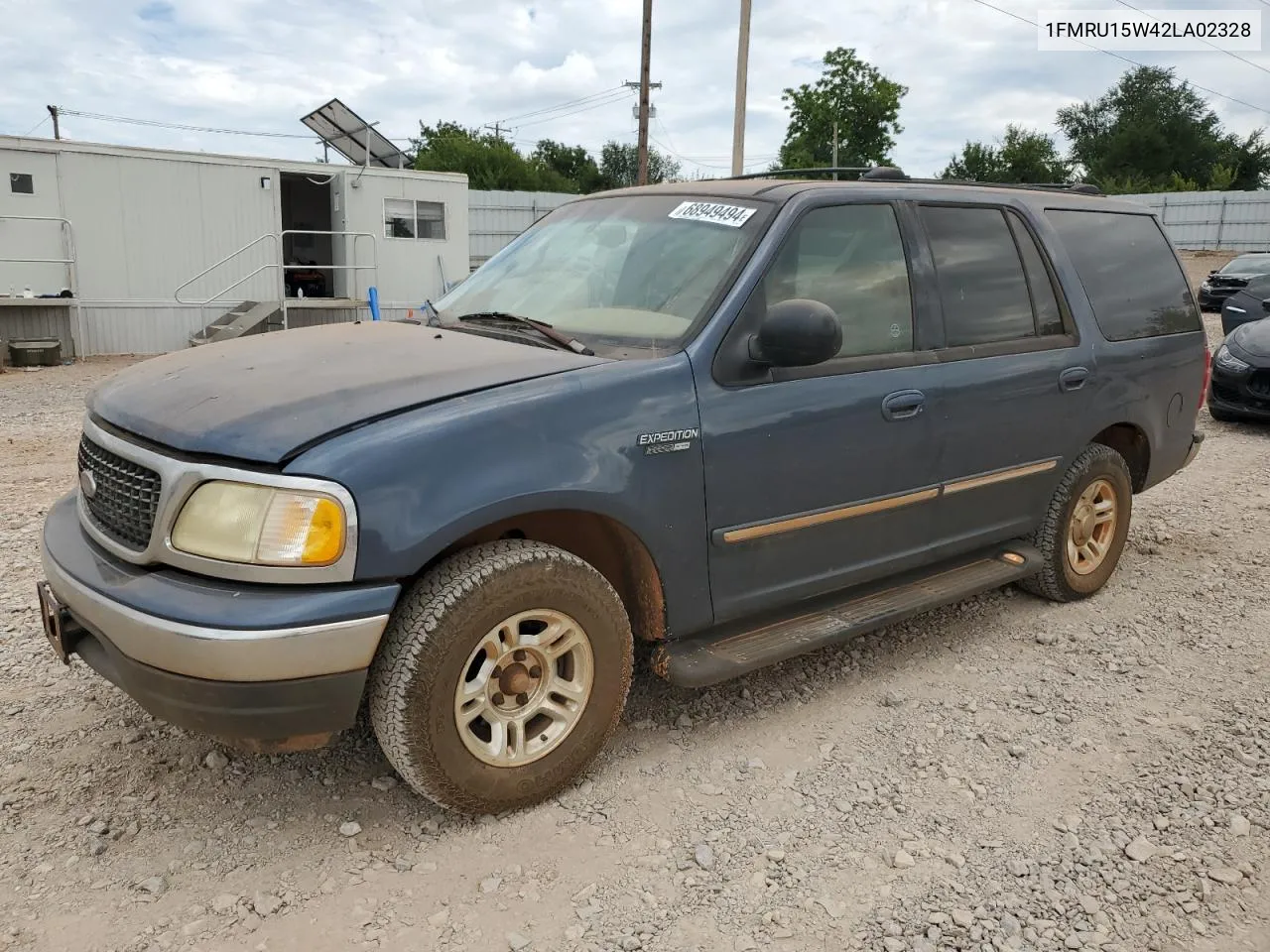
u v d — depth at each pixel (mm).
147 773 3092
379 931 2436
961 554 4363
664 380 3064
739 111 19562
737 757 3324
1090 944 2486
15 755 3162
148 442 2691
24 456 7867
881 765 3309
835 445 3496
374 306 9914
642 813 2977
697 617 3268
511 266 4051
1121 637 4512
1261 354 9281
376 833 2832
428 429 2609
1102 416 4688
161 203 16688
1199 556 5738
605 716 3049
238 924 2439
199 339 16641
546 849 2785
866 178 4211
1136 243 5125
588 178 71438
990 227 4289
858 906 2592
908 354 3787
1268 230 40031
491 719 2811
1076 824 2992
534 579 2771
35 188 15656
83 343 16344
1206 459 8367
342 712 2562
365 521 2484
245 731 2492
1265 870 2807
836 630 3555
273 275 17859
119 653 2529
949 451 3936
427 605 2623
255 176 17406
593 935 2451
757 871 2723
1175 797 3160
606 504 2906
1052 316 4477
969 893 2658
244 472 2475
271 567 2441
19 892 2518
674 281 3414
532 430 2770
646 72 25344
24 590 4629
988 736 3525
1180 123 65500
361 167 18688
